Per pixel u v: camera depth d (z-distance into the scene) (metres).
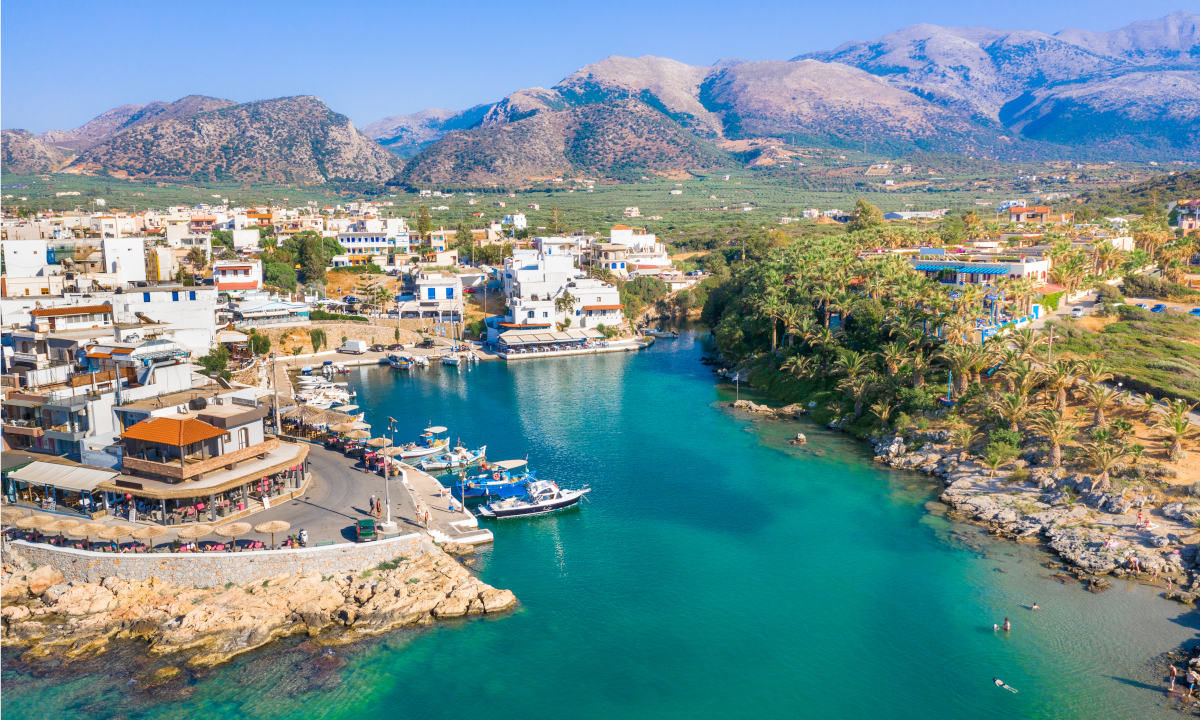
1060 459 106.38
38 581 76.75
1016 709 63.59
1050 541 91.12
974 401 125.62
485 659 69.81
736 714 63.41
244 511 87.81
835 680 67.81
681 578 85.06
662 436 136.50
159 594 74.38
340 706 63.06
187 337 154.12
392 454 108.69
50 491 90.94
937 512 102.00
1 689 63.72
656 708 64.06
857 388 138.12
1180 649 70.00
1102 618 75.38
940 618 76.88
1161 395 118.06
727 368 191.25
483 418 148.12
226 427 89.19
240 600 73.25
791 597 81.19
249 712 61.88
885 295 164.50
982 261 190.00
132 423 96.31
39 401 98.19
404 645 71.19
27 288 157.62
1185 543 84.88
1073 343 143.88
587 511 103.00
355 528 84.50
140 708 61.91
